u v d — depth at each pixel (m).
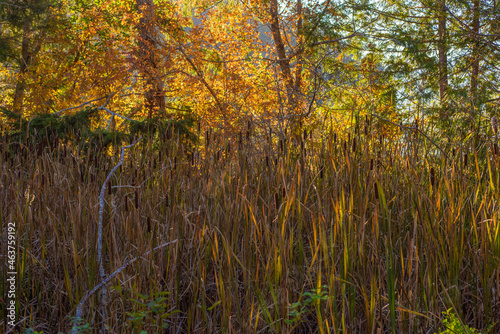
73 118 5.22
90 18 11.87
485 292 2.01
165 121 5.20
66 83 11.94
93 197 2.55
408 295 2.05
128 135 4.58
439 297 2.12
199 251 2.40
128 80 10.59
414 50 9.92
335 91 9.10
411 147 2.92
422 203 2.27
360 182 2.42
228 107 9.46
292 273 2.19
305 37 11.12
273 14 12.59
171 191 2.74
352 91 8.83
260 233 2.22
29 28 12.48
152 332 2.08
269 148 2.97
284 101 8.84
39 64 11.91
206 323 2.15
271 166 2.80
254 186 2.79
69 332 2.06
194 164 3.07
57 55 12.09
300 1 11.91
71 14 14.09
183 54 10.73
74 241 2.35
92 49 12.31
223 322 2.06
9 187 2.80
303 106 8.69
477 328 2.13
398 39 10.45
